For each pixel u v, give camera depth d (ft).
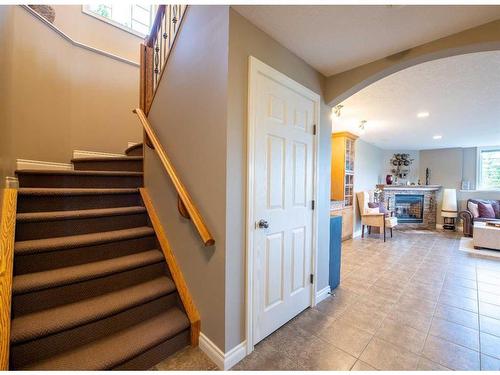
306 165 7.14
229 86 4.89
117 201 7.80
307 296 7.41
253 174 5.44
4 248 4.88
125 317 5.29
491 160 21.56
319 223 7.84
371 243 16.30
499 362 5.28
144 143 8.12
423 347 5.75
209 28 5.38
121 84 11.80
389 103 10.85
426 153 24.30
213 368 5.02
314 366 5.13
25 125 8.52
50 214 5.98
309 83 7.12
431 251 14.43
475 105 11.09
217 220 5.13
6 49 6.08
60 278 5.00
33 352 4.25
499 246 14.28
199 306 5.67
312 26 5.42
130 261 6.10
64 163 9.95
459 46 5.58
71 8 10.57
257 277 5.65
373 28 5.46
